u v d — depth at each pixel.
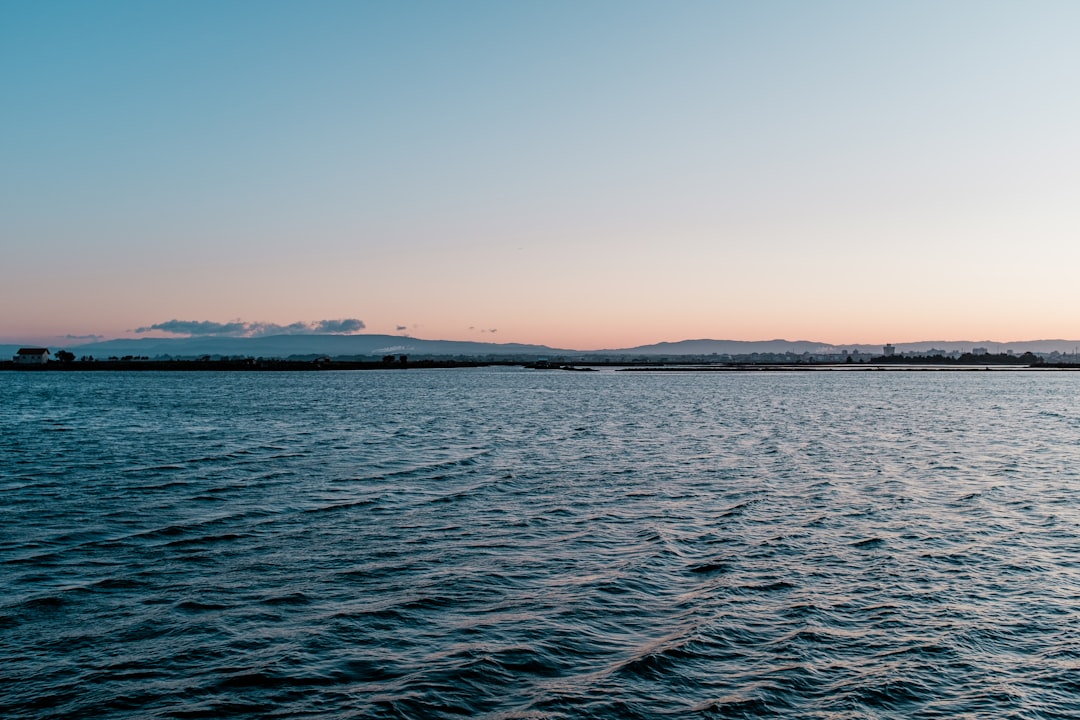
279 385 198.88
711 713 14.26
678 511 31.73
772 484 38.69
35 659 16.47
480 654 16.73
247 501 33.72
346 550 25.33
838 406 112.19
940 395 150.50
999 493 35.97
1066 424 78.81
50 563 23.59
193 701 14.66
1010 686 15.30
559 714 14.19
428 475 41.69
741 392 164.62
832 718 14.09
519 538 27.06
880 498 34.66
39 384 191.88
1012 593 20.80
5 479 39.59
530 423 79.25
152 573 22.58
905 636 17.73
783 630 18.09
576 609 19.56
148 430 68.88
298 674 15.77
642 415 91.94
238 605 19.81
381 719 13.98
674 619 18.88
